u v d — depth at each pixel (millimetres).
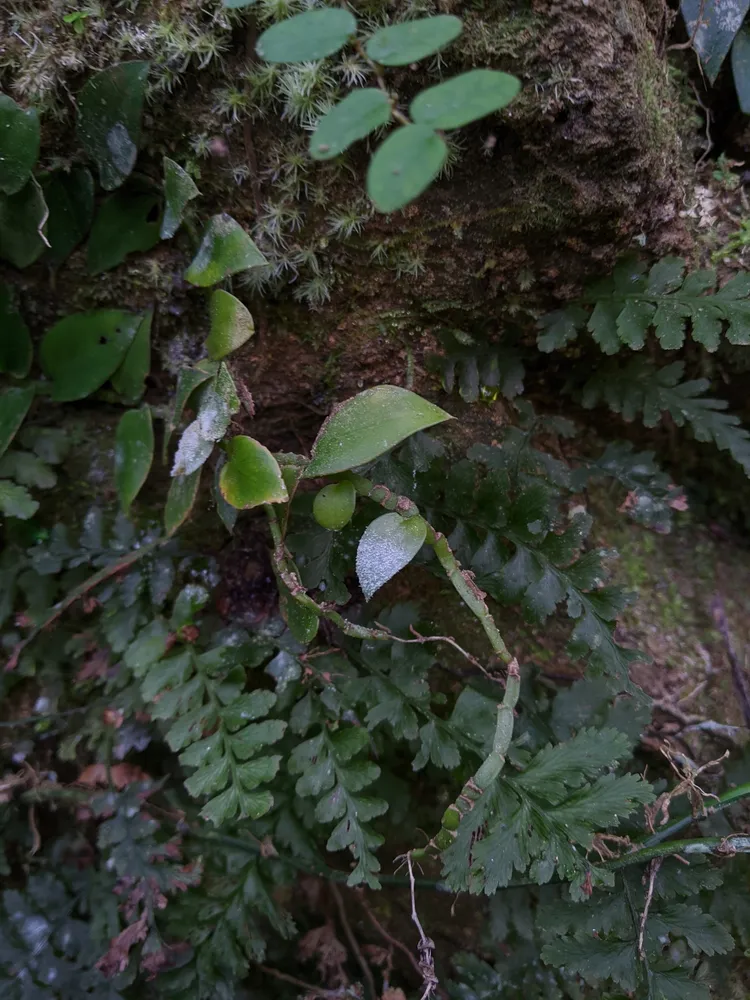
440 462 281
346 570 266
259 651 276
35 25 230
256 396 302
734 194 293
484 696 267
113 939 275
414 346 292
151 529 290
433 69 227
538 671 286
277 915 283
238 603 296
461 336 288
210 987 274
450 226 257
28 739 296
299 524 272
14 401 276
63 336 275
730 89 296
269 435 317
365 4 223
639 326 266
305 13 187
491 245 262
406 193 157
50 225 257
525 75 227
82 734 291
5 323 269
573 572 264
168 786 303
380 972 311
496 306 282
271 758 254
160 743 307
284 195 251
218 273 237
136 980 285
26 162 237
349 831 252
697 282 262
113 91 231
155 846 277
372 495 240
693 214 287
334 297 276
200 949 276
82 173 250
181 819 290
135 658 272
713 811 253
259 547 302
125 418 266
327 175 246
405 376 301
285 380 301
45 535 295
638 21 243
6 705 299
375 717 261
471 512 276
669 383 292
